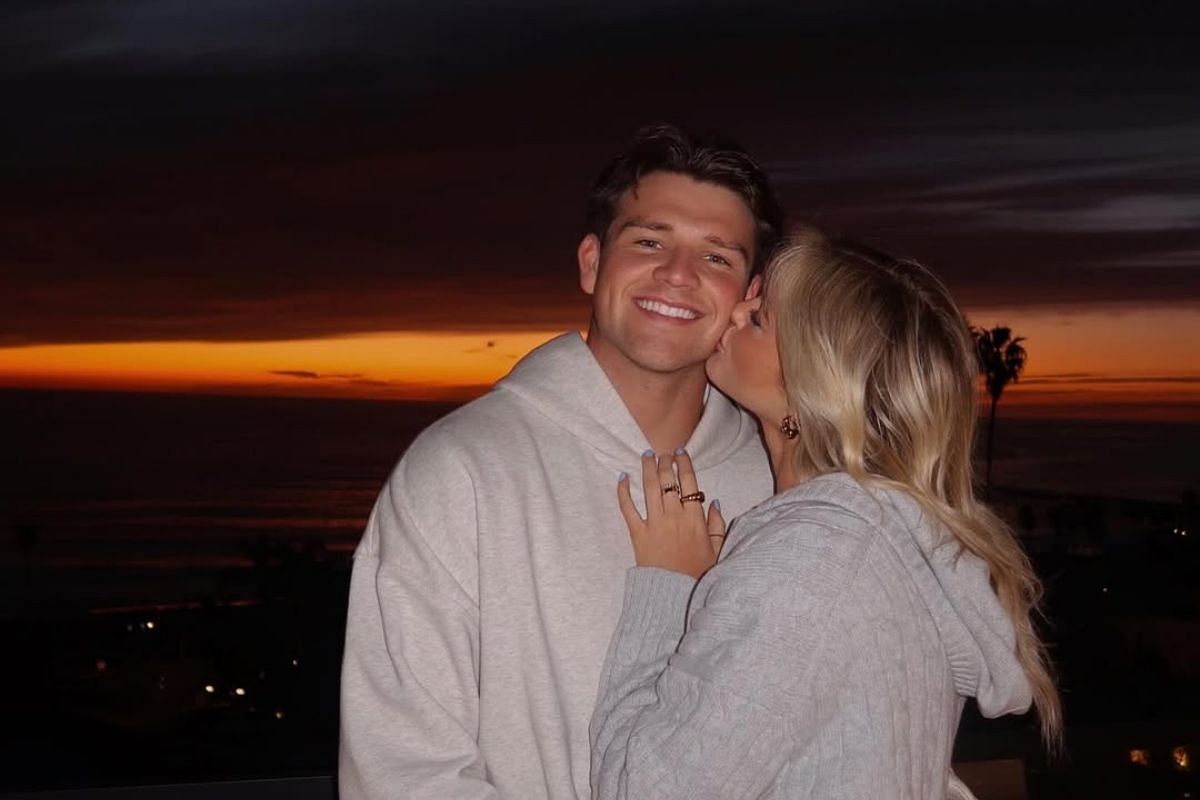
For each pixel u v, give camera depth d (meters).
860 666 1.17
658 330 1.44
